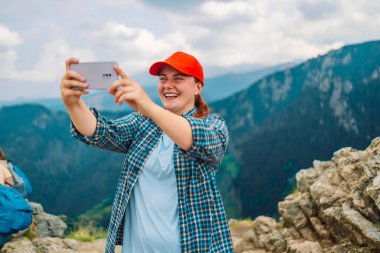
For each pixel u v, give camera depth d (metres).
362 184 3.88
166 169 1.82
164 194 1.83
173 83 1.94
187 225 1.80
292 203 5.05
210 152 1.68
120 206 1.91
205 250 1.79
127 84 1.48
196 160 1.81
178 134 1.57
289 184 59.59
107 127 1.85
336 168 4.84
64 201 89.25
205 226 1.81
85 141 1.82
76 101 1.69
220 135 1.80
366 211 3.69
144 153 1.88
